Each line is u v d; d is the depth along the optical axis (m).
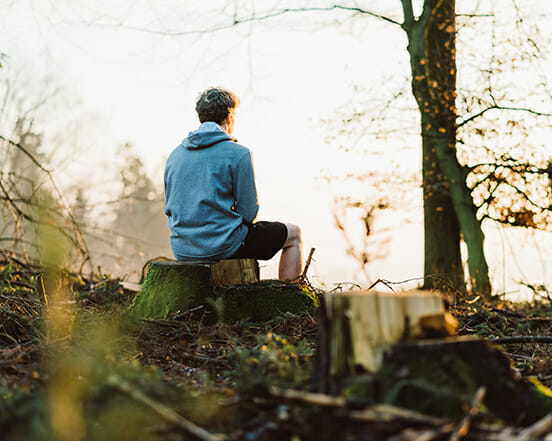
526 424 1.94
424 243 7.22
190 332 3.47
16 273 6.16
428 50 6.89
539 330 4.38
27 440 1.69
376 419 1.71
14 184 6.70
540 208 6.68
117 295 5.24
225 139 4.18
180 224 4.16
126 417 1.81
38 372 2.34
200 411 1.93
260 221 4.40
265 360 2.43
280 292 4.00
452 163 6.93
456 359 1.99
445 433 1.66
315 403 1.78
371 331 2.05
